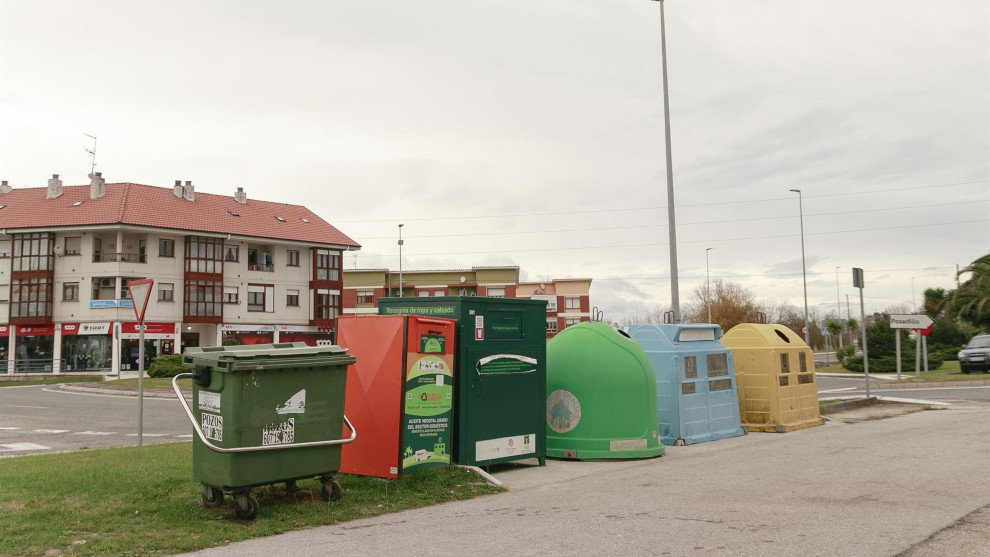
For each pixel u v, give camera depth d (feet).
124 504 21.77
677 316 61.36
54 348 150.10
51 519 19.98
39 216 154.51
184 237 160.35
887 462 28.30
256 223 177.37
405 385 26.32
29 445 45.11
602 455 32.71
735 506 21.11
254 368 20.56
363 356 27.40
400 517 21.68
